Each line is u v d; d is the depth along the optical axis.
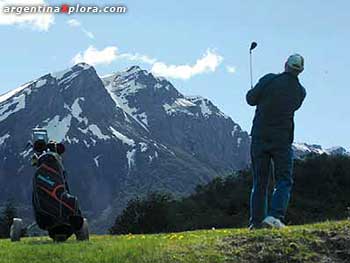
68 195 22.77
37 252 17.77
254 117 20.67
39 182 22.70
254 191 20.28
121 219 94.19
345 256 16.28
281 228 18.28
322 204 88.12
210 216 89.50
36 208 22.69
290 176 20.23
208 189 105.25
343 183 96.50
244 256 16.20
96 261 16.25
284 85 20.12
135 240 19.53
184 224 88.75
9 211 102.88
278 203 19.92
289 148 20.28
